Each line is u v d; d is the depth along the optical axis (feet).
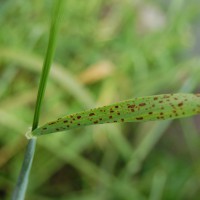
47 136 1.28
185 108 0.46
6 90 1.40
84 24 1.54
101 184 1.32
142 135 1.44
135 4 1.76
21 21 1.50
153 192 1.26
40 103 0.49
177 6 1.65
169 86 1.57
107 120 0.48
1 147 1.32
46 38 1.50
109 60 1.57
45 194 1.32
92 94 1.47
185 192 1.32
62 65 1.51
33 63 1.34
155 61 1.62
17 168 1.28
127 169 1.31
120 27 1.68
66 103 1.42
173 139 1.49
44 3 1.50
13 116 1.25
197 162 1.37
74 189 1.34
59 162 1.36
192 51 1.72
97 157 1.43
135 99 0.47
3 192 1.28
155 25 1.76
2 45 1.40
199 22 1.76
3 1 1.52
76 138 1.34
